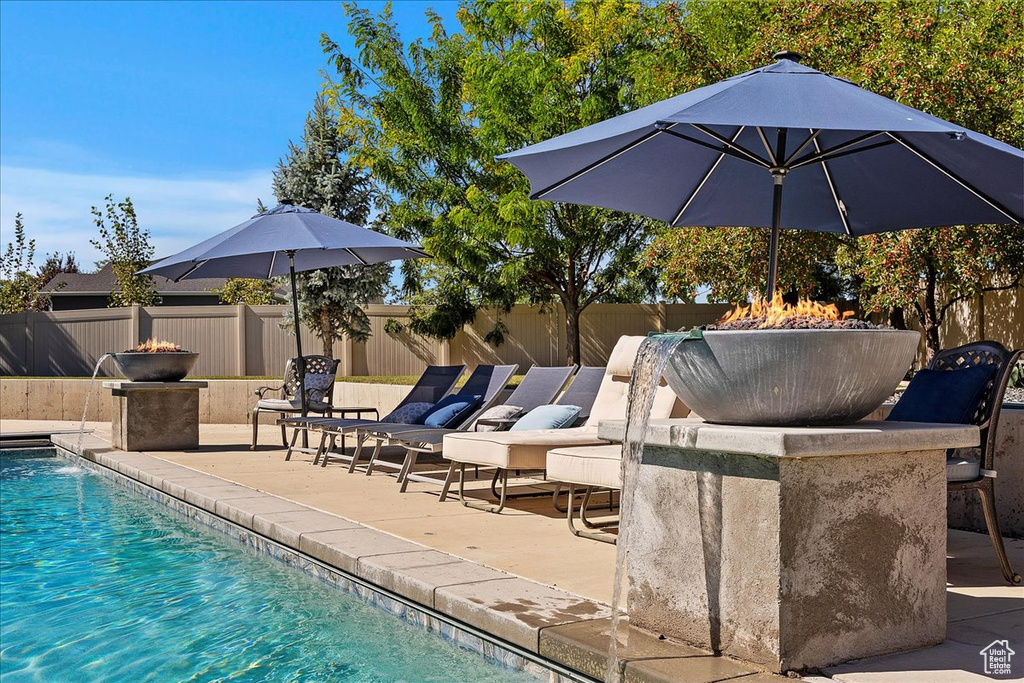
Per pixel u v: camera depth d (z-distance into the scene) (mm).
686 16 13422
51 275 38969
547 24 14695
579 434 5426
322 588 4293
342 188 18328
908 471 2756
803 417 2795
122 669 3236
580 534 4625
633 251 15727
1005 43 8469
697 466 2775
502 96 14336
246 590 4285
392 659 3240
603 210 14844
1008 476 4746
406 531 4781
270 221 8805
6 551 5238
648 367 2893
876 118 2742
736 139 4230
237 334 18172
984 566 4020
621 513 2908
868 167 4285
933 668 2559
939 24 9086
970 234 8695
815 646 2547
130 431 9336
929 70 8578
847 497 2623
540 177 4227
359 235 8648
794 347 2650
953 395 3891
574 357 16016
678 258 11359
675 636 2830
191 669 3217
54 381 14391
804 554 2537
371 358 18469
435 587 3467
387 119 15734
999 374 3709
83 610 4020
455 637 3350
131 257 26094
